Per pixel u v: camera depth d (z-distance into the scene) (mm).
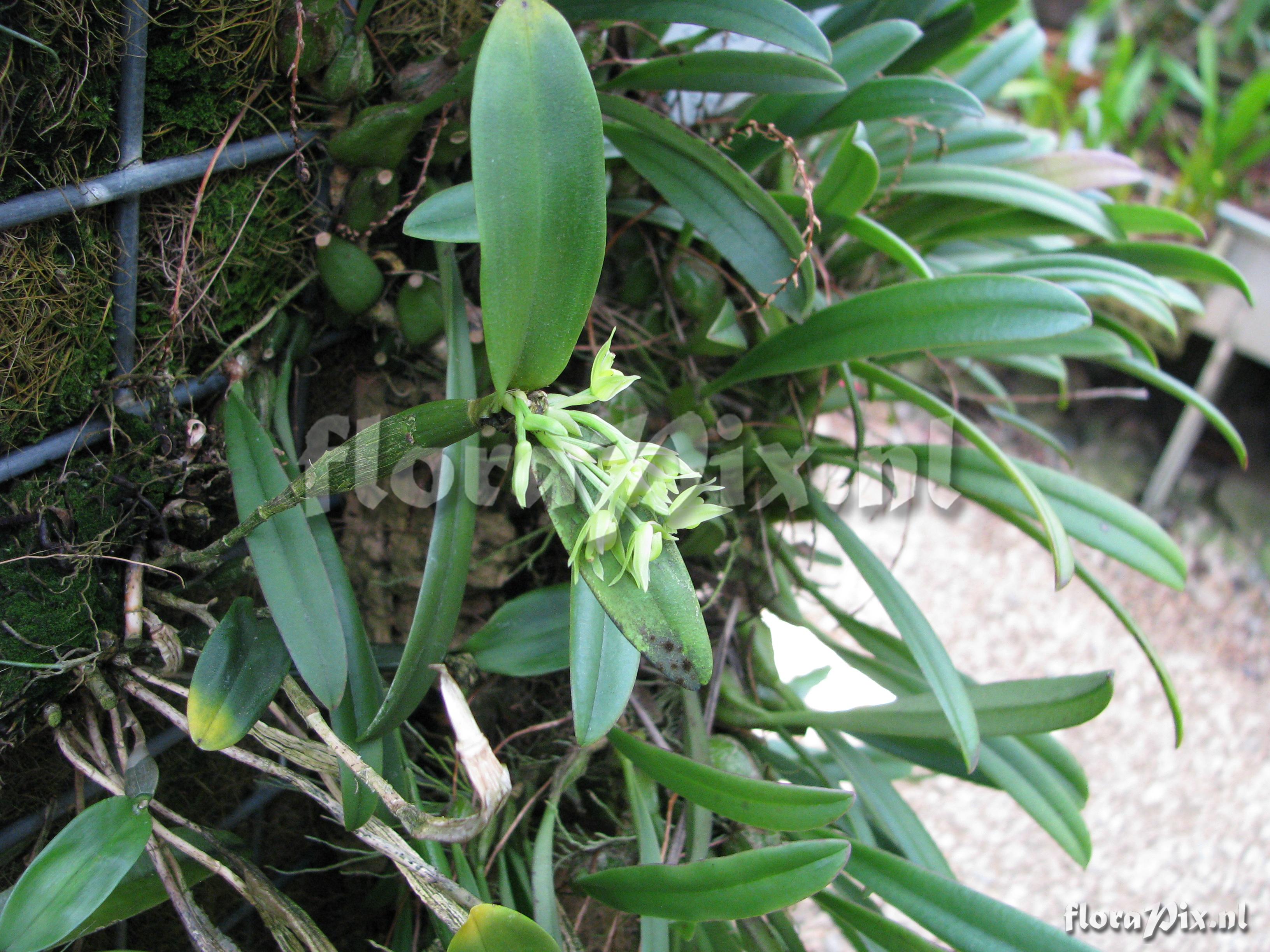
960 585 1271
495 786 361
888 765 681
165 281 398
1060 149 696
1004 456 462
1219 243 1278
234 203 406
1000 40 647
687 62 425
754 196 441
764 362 466
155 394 401
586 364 514
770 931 456
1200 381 1298
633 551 303
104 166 364
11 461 366
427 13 434
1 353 353
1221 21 1662
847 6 512
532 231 303
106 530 388
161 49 365
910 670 524
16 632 363
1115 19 1693
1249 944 896
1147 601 1267
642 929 410
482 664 453
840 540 492
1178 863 971
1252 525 1337
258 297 430
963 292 420
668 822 453
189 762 455
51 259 361
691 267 498
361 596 504
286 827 500
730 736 516
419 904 465
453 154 444
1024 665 1162
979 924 406
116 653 387
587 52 448
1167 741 1096
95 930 367
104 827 356
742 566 533
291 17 385
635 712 499
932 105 472
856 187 467
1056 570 416
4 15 327
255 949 496
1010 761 505
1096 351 559
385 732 375
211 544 432
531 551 514
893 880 426
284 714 407
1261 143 1271
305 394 478
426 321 445
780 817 392
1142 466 1403
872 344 434
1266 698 1148
